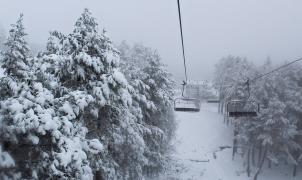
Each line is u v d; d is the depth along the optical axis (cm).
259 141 4872
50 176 899
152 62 2622
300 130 5134
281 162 5434
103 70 1280
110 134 1475
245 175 4869
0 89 942
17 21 1327
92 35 1300
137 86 2064
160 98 2497
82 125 1182
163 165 2744
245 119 4972
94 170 1282
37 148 913
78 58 1230
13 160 771
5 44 1265
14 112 833
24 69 1139
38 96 910
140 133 1881
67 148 902
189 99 2297
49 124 845
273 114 4522
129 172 1822
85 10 1366
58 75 1270
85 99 1091
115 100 1368
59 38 1435
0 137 802
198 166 4822
